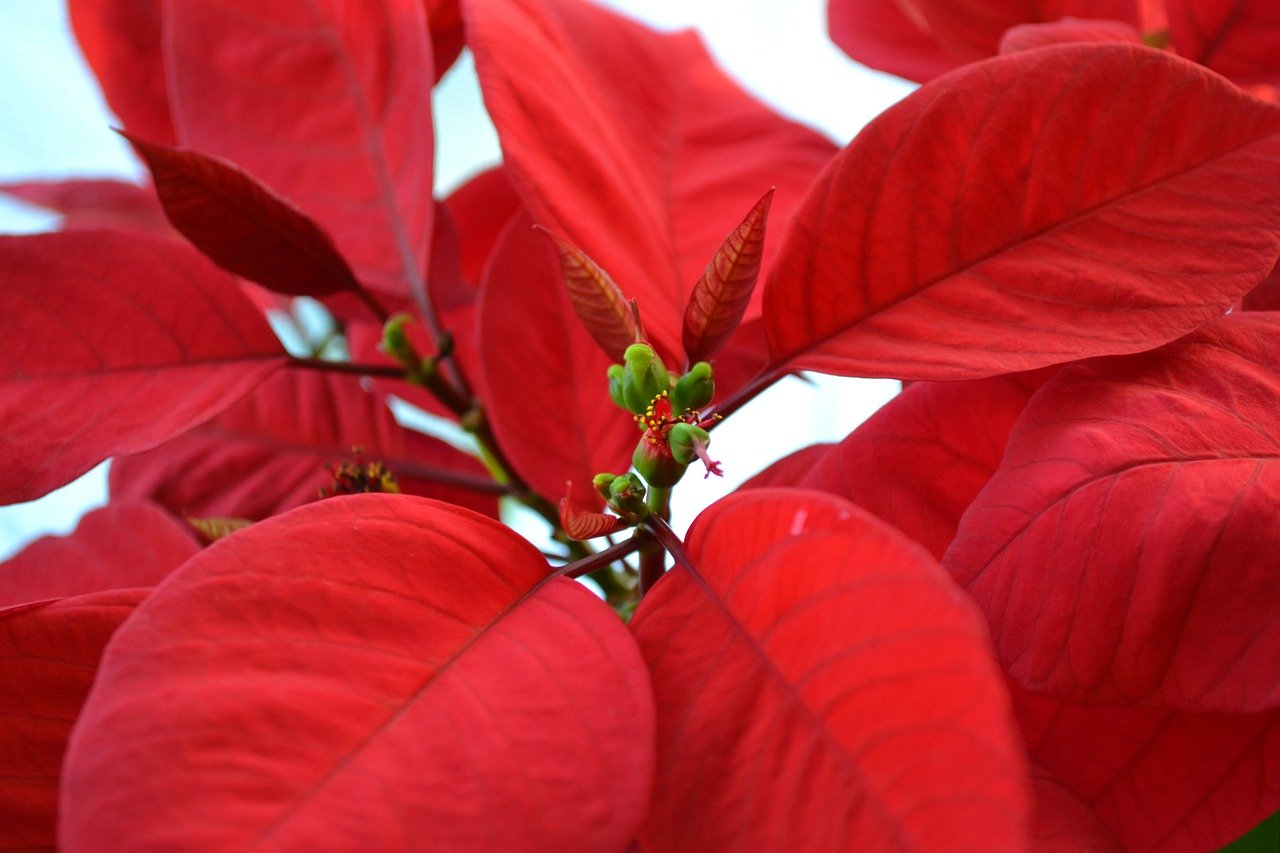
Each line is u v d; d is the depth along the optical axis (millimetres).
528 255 483
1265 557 367
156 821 325
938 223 410
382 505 379
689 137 509
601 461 488
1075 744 394
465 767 341
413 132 499
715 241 476
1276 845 437
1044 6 514
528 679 357
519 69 440
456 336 548
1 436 433
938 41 542
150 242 461
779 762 340
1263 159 396
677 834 345
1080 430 385
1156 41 539
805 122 523
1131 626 369
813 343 421
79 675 387
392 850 328
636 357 395
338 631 357
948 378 395
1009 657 374
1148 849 387
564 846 334
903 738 327
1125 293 396
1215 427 382
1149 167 402
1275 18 494
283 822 328
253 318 472
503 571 381
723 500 382
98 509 489
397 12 498
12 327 443
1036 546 377
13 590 483
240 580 356
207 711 338
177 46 517
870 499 414
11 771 381
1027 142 404
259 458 540
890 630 335
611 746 346
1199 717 390
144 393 450
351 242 514
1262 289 449
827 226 414
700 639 364
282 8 514
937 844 318
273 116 515
